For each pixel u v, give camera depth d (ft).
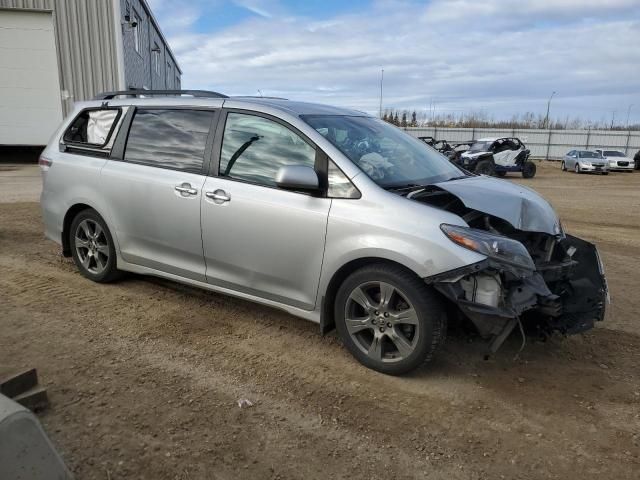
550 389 11.34
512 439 9.54
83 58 65.10
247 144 13.32
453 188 12.05
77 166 16.62
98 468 8.35
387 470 8.63
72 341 12.80
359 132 13.73
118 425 9.48
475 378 11.70
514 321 10.43
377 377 11.59
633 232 30.89
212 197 13.38
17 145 65.16
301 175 11.54
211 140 13.89
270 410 10.20
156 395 10.55
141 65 87.30
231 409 10.18
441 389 11.19
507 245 10.55
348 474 8.50
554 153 145.48
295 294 12.55
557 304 10.93
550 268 11.91
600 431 9.86
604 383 11.66
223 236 13.32
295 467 8.62
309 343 13.17
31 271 18.20
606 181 77.71
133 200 15.10
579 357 12.91
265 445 9.14
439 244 10.52
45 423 9.41
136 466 8.45
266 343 13.10
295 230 12.14
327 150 12.07
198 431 9.44
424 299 10.87
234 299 15.98
